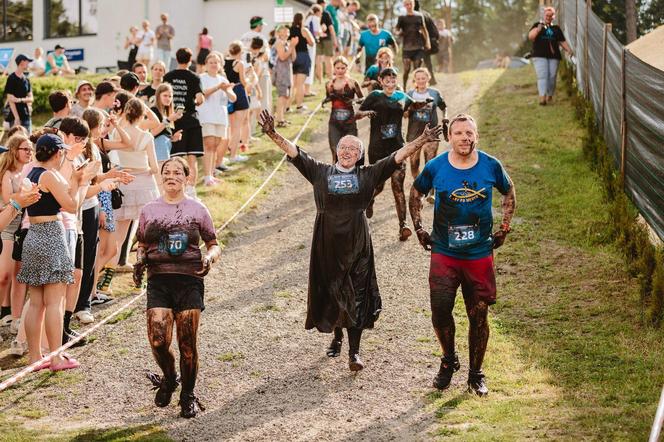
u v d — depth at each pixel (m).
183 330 13.48
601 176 24.95
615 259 20.20
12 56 60.94
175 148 25.25
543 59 35.53
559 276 19.61
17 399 14.78
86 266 18.08
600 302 17.94
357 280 14.95
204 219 13.79
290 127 35.88
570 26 39.41
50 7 60.84
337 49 46.47
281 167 30.45
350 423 13.19
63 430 13.23
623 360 15.00
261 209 26.12
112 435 12.89
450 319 14.02
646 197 20.58
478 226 13.73
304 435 12.78
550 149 29.42
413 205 14.23
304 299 19.17
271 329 17.53
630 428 11.77
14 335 17.61
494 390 14.11
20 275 15.59
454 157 13.84
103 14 59.72
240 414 13.77
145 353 16.69
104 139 19.98
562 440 11.48
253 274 20.78
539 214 23.69
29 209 15.60
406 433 12.59
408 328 17.30
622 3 48.75
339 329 15.84
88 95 21.55
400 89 22.23
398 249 22.03
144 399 14.66
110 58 59.59
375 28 37.41
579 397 13.40
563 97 36.50
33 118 42.12
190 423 13.44
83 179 15.74
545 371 14.76
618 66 24.12
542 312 17.67
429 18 41.88
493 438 11.80
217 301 19.11
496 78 43.66
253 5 62.69
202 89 25.73
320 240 14.80
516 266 20.41
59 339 15.84
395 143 22.09
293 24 39.03
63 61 55.34
